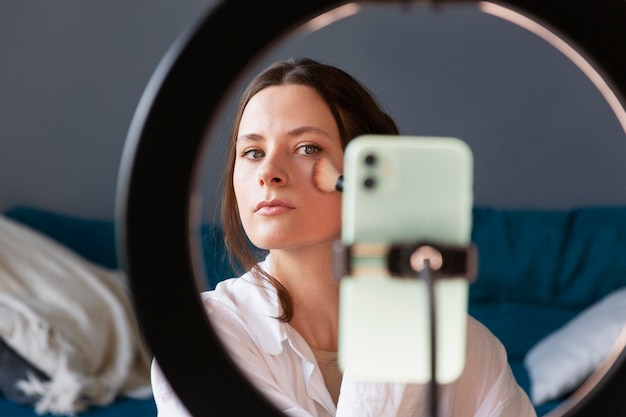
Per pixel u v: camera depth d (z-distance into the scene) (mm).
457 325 477
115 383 1954
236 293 736
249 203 671
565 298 2266
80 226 2498
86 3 2783
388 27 733
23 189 2787
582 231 2342
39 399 1830
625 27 461
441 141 474
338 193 667
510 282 2275
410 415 641
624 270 2287
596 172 2549
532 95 2504
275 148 662
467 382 708
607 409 477
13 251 2146
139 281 447
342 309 479
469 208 475
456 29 2359
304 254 708
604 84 469
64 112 2787
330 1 448
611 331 1948
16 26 2770
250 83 680
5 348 1859
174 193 448
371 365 478
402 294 477
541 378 1931
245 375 468
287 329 724
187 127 444
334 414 734
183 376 455
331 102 675
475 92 2455
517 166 2527
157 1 2793
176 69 440
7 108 2773
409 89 2275
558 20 462
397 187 473
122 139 2803
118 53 2793
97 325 2018
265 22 445
